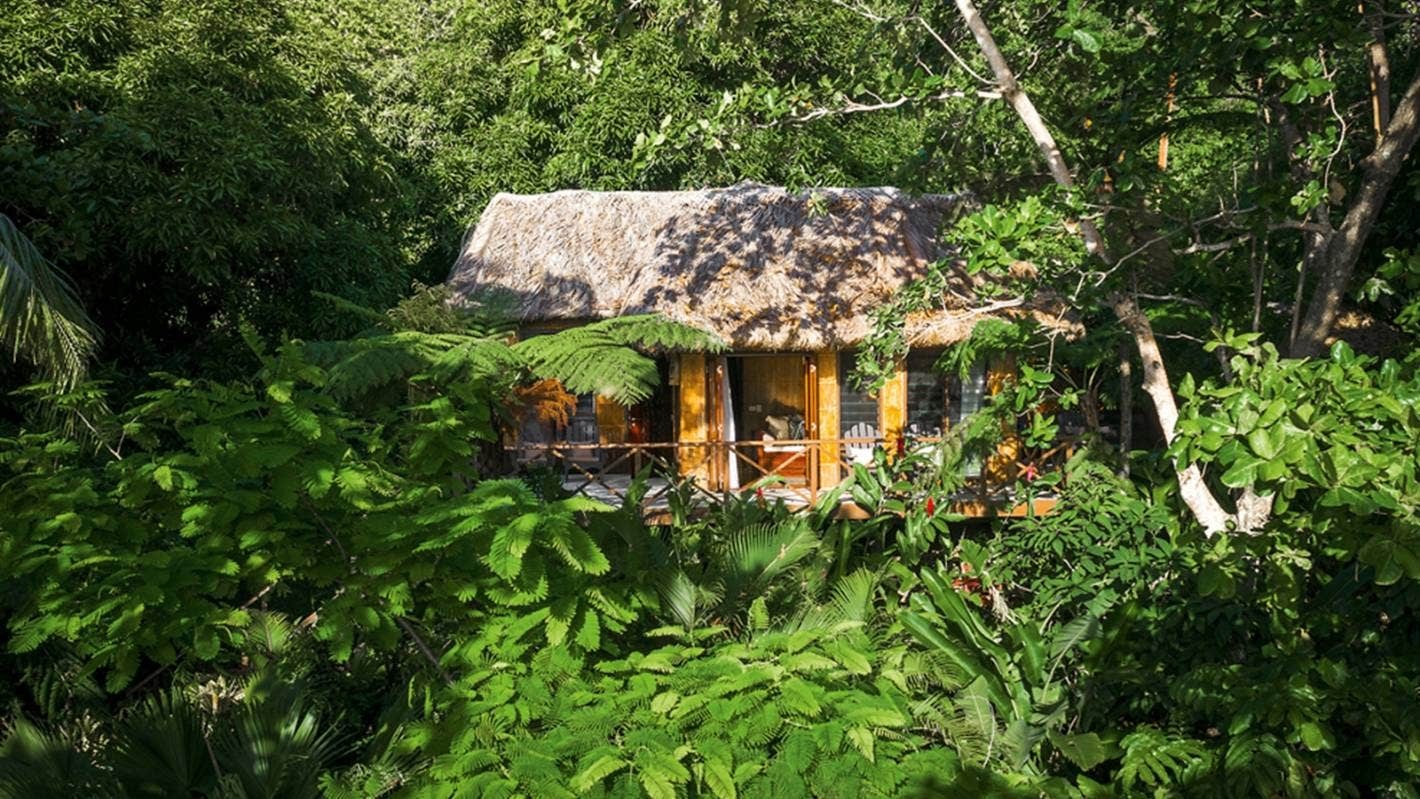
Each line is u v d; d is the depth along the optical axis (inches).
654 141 416.8
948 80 393.4
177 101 547.8
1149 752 260.7
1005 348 474.3
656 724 239.5
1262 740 243.4
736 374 641.6
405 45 930.1
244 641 297.1
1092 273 368.2
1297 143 392.2
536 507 227.3
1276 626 257.3
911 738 256.8
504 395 486.0
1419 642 236.5
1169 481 431.8
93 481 241.6
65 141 518.9
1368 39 320.8
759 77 780.0
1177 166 658.8
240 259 591.2
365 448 300.2
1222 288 435.5
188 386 239.3
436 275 898.1
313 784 258.4
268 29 671.1
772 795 227.1
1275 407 169.8
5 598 298.0
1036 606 406.3
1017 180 495.5
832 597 347.9
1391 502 164.2
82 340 331.0
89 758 277.6
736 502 399.9
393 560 230.4
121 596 214.2
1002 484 540.4
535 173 869.8
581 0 396.2
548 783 220.8
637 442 618.2
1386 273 310.7
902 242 588.1
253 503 223.6
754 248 579.8
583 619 241.4
